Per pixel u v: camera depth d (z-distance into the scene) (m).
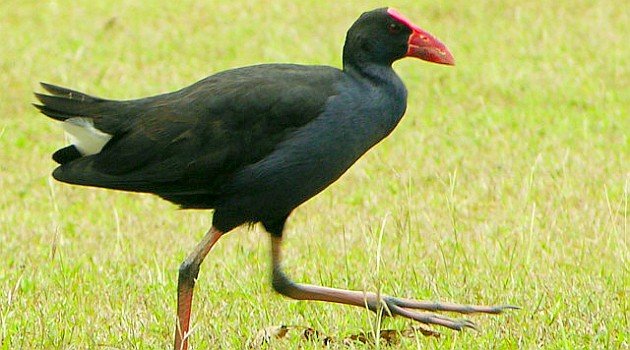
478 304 10.48
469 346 9.48
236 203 9.30
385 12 9.55
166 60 21.28
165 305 10.63
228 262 12.01
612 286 10.80
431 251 12.23
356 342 9.63
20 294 10.88
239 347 9.60
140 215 14.18
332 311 10.48
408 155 16.25
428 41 9.61
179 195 9.50
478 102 18.83
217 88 9.30
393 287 10.91
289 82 9.23
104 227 13.66
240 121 9.14
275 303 10.66
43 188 15.30
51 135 17.67
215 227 9.41
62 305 10.52
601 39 21.91
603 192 14.29
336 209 14.16
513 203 14.06
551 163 15.65
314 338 9.77
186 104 9.30
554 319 9.95
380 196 14.66
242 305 10.63
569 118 17.72
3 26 22.94
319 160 9.20
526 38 22.14
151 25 23.19
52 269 11.72
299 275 11.48
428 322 9.55
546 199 14.16
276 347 9.54
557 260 11.74
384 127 9.48
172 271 11.74
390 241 12.66
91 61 21.11
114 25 23.02
